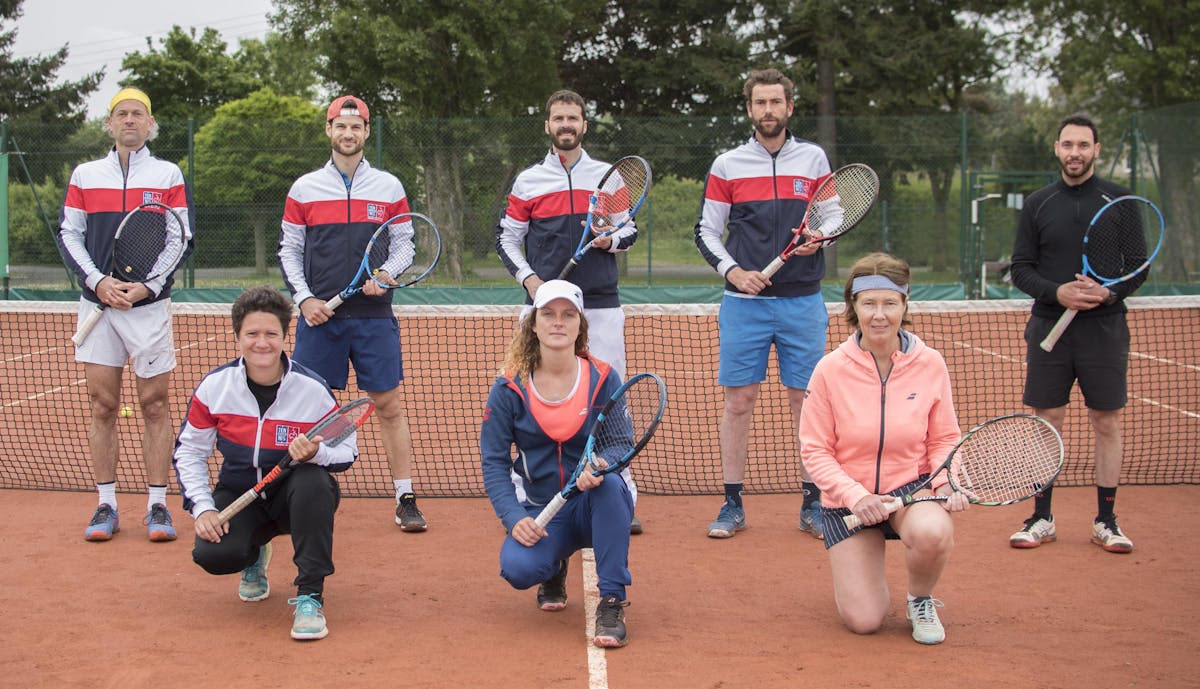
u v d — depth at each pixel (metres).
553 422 4.10
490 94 27.38
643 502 6.25
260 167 18.95
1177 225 18.20
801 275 5.50
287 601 4.53
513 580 4.03
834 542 4.17
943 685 3.62
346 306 5.62
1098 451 5.26
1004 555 5.12
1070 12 27.66
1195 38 25.27
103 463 5.44
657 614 4.35
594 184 5.61
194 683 3.64
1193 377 10.82
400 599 4.54
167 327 5.45
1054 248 5.26
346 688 3.60
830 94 28.47
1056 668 3.77
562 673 3.73
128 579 4.79
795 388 5.60
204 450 4.29
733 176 5.61
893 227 21.62
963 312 7.74
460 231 19.44
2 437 8.16
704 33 29.08
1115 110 26.86
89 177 5.50
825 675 3.71
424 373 11.43
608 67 31.11
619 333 5.64
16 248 18.09
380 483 6.74
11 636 4.09
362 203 5.68
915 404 4.15
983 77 31.20
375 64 25.95
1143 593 4.56
